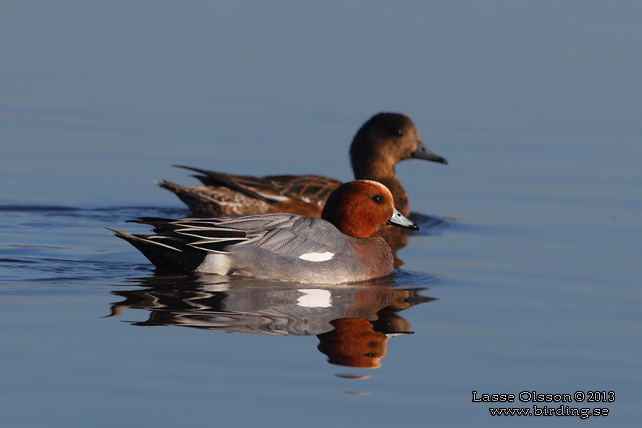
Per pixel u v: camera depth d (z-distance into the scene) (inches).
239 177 767.1
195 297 502.3
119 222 714.8
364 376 410.6
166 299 496.1
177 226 538.0
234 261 542.0
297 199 764.0
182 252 544.4
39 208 740.7
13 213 721.6
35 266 563.8
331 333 457.1
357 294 532.1
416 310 507.5
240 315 474.6
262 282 537.0
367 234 594.2
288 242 546.9
